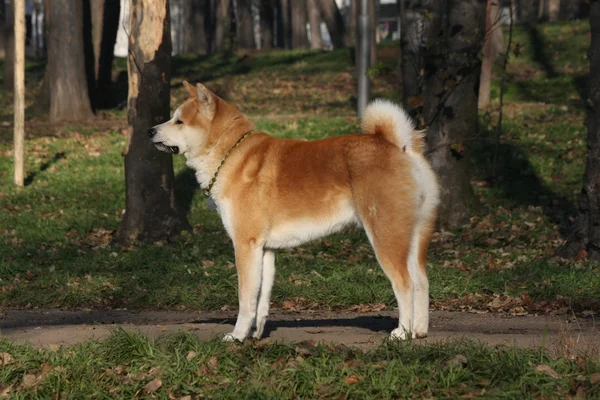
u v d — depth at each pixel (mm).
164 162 13359
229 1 49344
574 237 11164
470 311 9008
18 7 16797
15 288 10289
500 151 18234
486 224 13766
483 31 13617
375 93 25859
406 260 6469
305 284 10148
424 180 6484
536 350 6211
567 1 42969
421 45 14750
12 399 5648
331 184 6539
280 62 35875
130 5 12977
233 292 9906
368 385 5523
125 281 10469
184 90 29750
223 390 5605
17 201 16062
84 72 24125
